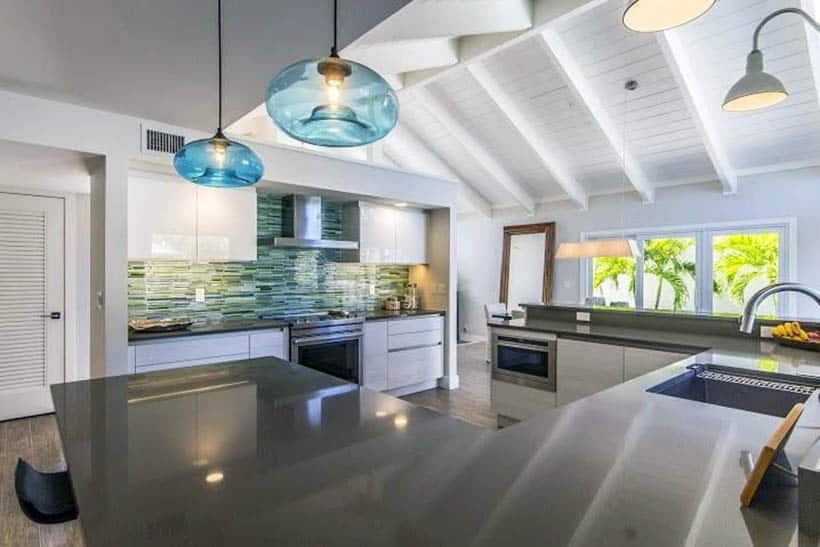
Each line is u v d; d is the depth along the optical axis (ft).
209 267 13.34
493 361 12.60
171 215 11.21
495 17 11.10
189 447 3.82
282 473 3.29
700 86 14.90
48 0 5.39
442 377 16.76
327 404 5.05
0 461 9.99
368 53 11.75
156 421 4.49
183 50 6.63
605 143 19.08
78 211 13.79
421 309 17.47
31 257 13.00
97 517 2.71
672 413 4.58
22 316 12.87
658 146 18.52
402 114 21.53
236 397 5.33
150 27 6.01
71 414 4.72
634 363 9.70
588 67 15.11
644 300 21.76
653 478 3.10
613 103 16.42
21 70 7.34
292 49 6.56
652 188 21.36
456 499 2.85
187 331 11.09
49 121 8.66
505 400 12.28
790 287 5.63
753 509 2.69
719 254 19.56
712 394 6.41
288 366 7.06
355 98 4.63
